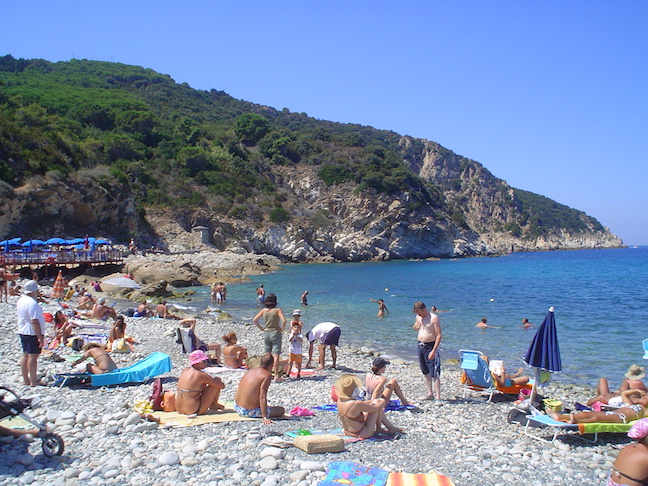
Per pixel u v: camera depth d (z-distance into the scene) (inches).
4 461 244.4
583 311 1152.2
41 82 4517.7
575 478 256.8
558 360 355.3
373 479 231.5
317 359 637.3
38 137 2485.2
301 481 230.4
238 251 3344.0
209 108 6151.6
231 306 1257.4
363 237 3927.2
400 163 4680.1
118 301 1280.8
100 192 2539.4
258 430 305.0
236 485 225.9
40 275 1646.2
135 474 235.5
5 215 2046.0
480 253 4825.3
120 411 330.0
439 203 4847.4
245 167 4065.0
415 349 750.5
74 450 262.5
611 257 4830.2
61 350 528.7
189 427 305.9
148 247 2886.3
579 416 324.2
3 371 433.4
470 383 438.3
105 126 3875.5
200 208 3403.1
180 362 535.2
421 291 1637.6
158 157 3750.0
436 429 335.9
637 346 754.2
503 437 326.3
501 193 7691.9
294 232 3698.3
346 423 305.1
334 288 1731.1
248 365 518.6
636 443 221.3
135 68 6678.2
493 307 1234.0
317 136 5078.7
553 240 7632.9
